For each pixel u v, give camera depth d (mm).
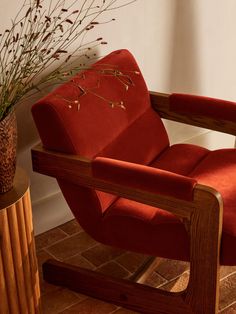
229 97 3174
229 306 2217
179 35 2748
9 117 1763
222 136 3178
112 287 2201
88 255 2500
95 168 1930
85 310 2219
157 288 2178
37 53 2031
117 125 2182
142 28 2586
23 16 2164
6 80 1908
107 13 2420
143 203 1917
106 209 2059
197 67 2914
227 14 2910
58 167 2008
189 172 2252
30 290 2018
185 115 2387
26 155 2416
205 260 1920
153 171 1864
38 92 2314
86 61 2436
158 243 1982
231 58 3061
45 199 2580
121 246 2066
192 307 2057
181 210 1864
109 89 2182
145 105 2363
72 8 2291
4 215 1795
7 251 1854
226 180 2129
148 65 2699
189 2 2697
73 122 1980
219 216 1813
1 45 2141
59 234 2627
